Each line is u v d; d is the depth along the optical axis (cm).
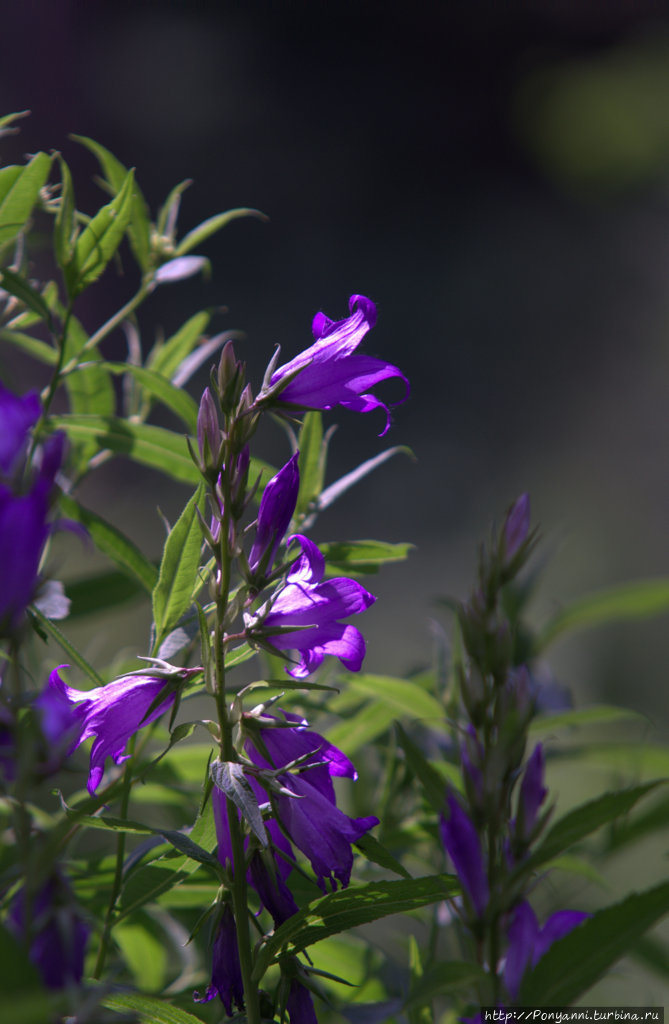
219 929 111
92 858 123
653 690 324
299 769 110
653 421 623
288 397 112
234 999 111
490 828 107
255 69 1106
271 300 763
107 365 125
